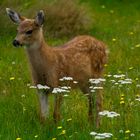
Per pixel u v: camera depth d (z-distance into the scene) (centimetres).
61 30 2431
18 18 1408
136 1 3244
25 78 1714
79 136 1181
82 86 1418
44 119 1317
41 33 1351
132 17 2967
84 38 1441
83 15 2519
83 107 1402
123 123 1221
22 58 1986
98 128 1238
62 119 1293
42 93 1337
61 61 1355
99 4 3159
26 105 1432
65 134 1202
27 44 1342
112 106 1375
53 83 1337
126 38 2345
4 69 1828
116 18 2916
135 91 1505
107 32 2552
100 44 1458
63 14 2453
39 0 2467
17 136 1214
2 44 2180
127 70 1814
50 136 1212
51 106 1441
